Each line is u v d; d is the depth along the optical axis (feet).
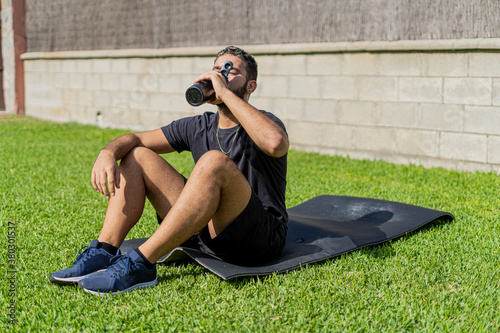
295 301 7.12
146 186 8.00
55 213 11.94
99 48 29.63
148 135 8.80
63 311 6.90
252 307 6.91
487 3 16.10
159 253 7.48
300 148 21.40
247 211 7.49
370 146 19.25
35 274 8.22
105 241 7.84
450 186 14.83
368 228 10.13
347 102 19.69
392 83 18.40
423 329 6.36
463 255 8.93
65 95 31.91
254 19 22.44
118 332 6.46
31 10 33.73
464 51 16.65
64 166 17.98
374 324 6.50
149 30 26.94
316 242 9.25
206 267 7.73
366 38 19.01
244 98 8.36
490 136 16.43
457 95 16.98
